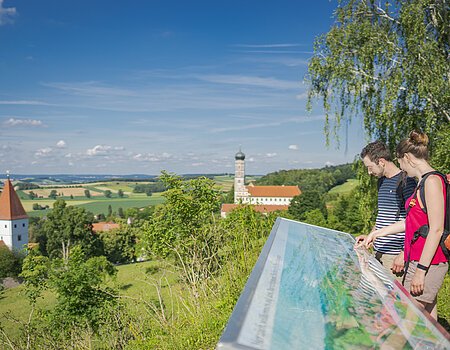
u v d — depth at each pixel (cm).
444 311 522
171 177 1091
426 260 259
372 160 358
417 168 278
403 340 124
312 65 1250
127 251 6128
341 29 1233
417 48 1107
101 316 850
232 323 105
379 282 195
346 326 126
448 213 261
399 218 352
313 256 224
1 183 19338
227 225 713
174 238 899
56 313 1242
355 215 4412
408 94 1140
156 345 504
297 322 118
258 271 163
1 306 2453
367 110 1205
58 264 1423
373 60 1180
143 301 599
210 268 626
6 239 8981
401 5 1188
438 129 1127
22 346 674
